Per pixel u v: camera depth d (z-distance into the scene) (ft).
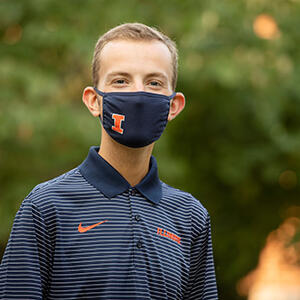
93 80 12.07
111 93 11.38
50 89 32.04
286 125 39.58
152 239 11.20
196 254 12.07
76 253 10.62
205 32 34.68
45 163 32.53
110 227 10.92
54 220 10.74
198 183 43.24
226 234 44.62
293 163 39.04
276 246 43.68
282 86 36.78
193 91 37.99
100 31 33.73
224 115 39.32
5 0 33.63
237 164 38.65
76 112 32.32
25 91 32.24
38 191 11.04
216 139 40.88
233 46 35.32
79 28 33.76
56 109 31.78
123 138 11.29
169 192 12.17
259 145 38.73
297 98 37.11
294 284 44.93
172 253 11.42
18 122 30.96
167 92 11.64
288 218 44.16
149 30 11.87
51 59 34.19
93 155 11.54
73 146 32.32
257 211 44.34
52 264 10.59
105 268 10.61
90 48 32.99
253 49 35.65
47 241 10.61
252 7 37.22
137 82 11.34
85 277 10.53
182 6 35.09
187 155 42.04
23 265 10.42
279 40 36.50
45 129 31.32
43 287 10.52
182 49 34.32
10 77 31.76
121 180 11.34
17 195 32.17
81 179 11.37
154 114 11.37
